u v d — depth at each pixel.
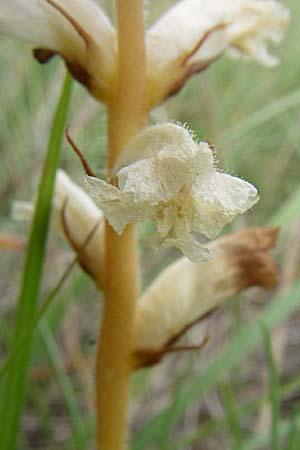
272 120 0.25
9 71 0.24
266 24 0.14
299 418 0.16
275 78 0.27
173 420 0.16
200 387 0.16
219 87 0.26
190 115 0.24
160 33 0.12
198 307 0.12
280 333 0.19
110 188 0.09
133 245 0.12
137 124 0.11
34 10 0.11
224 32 0.12
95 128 0.20
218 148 0.21
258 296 0.23
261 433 0.17
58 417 0.19
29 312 0.13
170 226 0.09
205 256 0.09
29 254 0.13
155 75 0.11
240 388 0.20
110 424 0.12
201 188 0.09
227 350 0.17
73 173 0.21
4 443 0.13
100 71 0.11
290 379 0.20
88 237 0.12
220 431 0.19
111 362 0.12
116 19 0.11
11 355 0.12
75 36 0.11
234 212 0.09
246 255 0.13
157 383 0.20
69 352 0.19
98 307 0.21
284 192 0.24
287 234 0.22
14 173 0.22
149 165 0.09
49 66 0.25
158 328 0.12
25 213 0.14
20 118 0.23
